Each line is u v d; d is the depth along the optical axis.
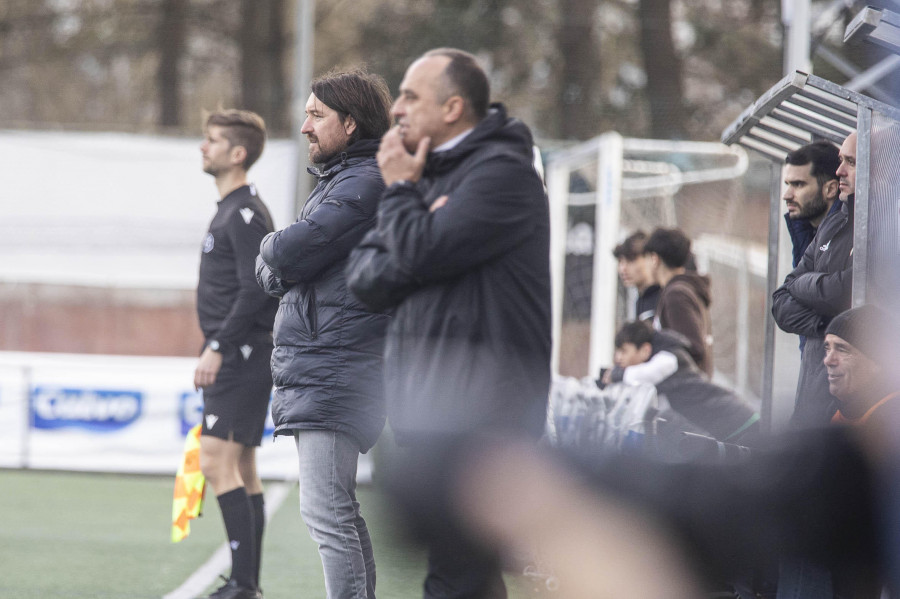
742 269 32.31
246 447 15.24
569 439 9.02
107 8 75.38
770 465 8.70
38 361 29.69
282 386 11.66
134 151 32.62
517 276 8.84
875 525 8.69
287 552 19.94
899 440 8.90
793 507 8.55
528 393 8.79
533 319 8.92
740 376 31.53
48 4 75.69
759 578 8.74
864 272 10.91
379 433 11.58
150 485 28.27
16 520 22.62
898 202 10.89
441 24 69.38
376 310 9.32
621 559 8.39
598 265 28.84
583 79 67.94
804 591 8.65
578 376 35.25
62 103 76.50
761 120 14.34
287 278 11.37
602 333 28.44
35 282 32.69
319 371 11.34
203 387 14.77
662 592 8.36
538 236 9.02
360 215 11.38
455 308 8.77
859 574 8.73
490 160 8.80
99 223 32.56
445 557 8.58
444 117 9.08
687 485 8.53
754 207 37.97
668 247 19.78
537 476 8.56
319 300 11.41
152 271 32.78
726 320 34.38
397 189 8.93
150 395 29.91
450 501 8.58
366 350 11.41
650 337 17.62
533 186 8.98
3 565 18.27
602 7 69.75
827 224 12.08
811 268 12.29
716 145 31.81
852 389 9.82
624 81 69.88
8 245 32.28
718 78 67.44
